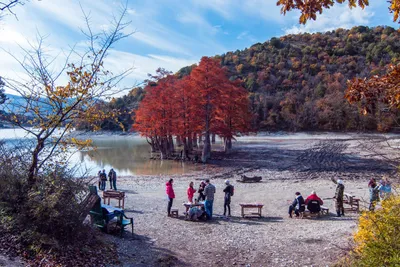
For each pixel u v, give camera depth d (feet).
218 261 29.48
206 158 138.82
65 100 25.18
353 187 76.18
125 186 82.79
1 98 24.09
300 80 432.66
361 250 20.59
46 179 26.45
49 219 24.71
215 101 136.67
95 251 27.09
